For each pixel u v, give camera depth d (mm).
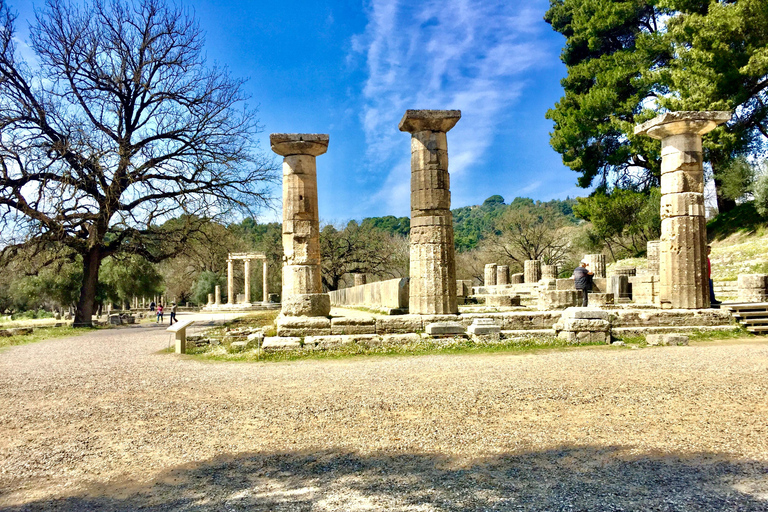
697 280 13445
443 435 5340
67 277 39156
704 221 13750
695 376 7445
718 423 5266
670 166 13867
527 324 12516
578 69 36656
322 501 3961
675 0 30016
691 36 28250
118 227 25844
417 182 13047
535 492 3906
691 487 3854
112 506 4078
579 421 5570
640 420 5492
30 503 4207
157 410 6906
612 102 33594
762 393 6320
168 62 25234
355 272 52406
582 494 3826
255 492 4207
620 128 32750
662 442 4832
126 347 15969
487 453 4805
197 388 8289
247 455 5098
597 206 35250
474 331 11797
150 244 27156
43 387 9000
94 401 7664
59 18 23047
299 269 13344
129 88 25141
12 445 5707
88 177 22859
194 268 57250
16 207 22641
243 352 12242
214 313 39344
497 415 5906
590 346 11383
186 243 27062
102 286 42219
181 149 25562
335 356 11281
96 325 27016
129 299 47500
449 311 12844
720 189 34312
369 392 7320
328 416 6211
